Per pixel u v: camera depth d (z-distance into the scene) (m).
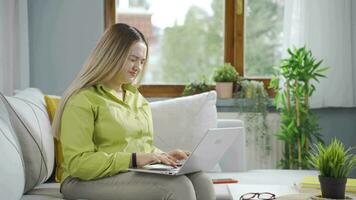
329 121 3.74
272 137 3.66
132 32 2.02
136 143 2.04
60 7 3.74
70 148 1.82
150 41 3.91
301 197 1.71
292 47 3.58
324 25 3.58
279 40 3.87
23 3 3.54
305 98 3.44
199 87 3.74
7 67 3.45
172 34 3.91
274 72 3.82
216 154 1.85
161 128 2.61
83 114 1.86
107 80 2.01
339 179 1.66
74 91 1.93
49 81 3.76
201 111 2.66
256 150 3.65
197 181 1.81
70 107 1.88
